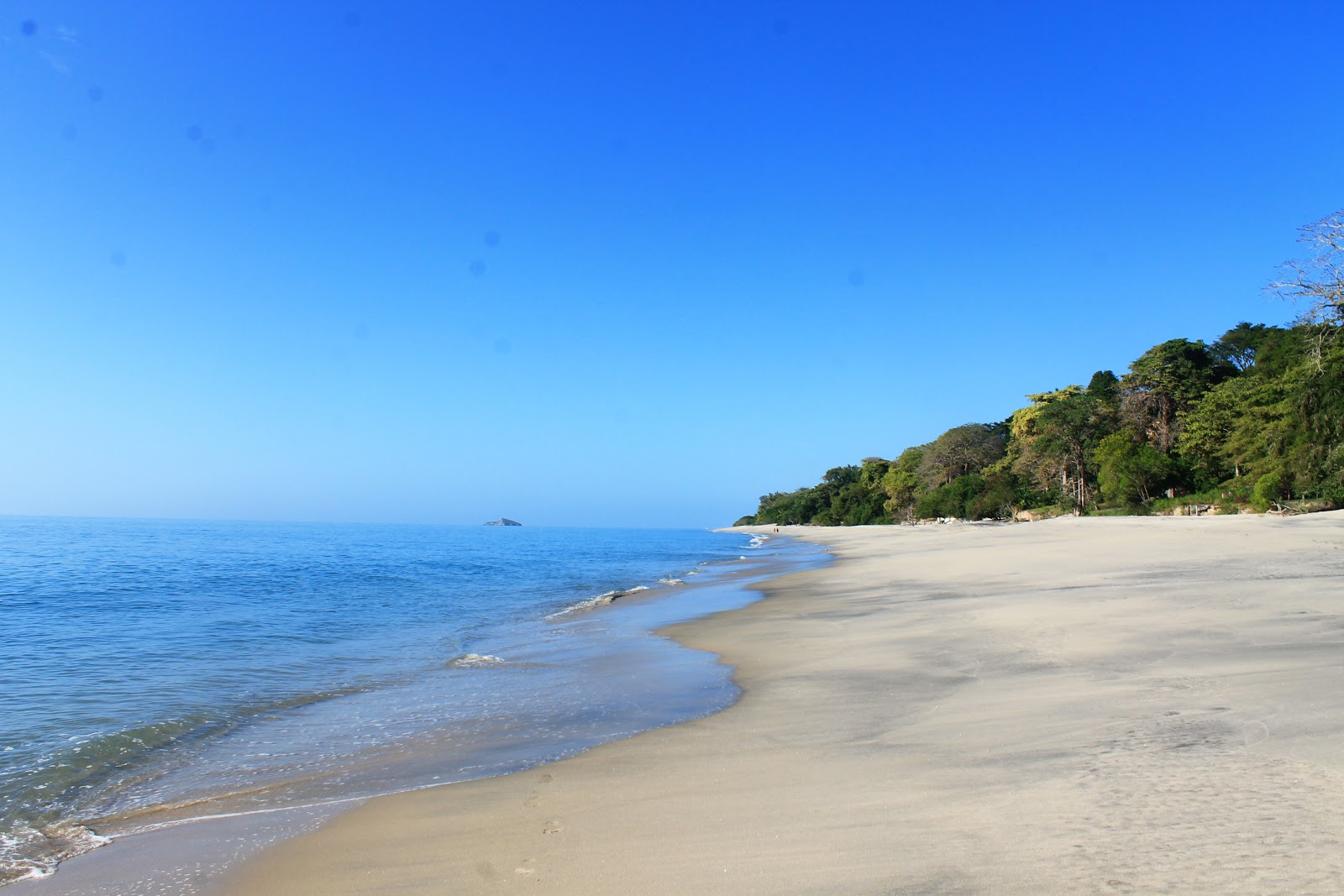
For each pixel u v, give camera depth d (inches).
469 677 469.1
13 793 275.3
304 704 409.7
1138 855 151.5
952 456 3993.6
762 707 349.1
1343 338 1167.0
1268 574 667.4
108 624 714.2
